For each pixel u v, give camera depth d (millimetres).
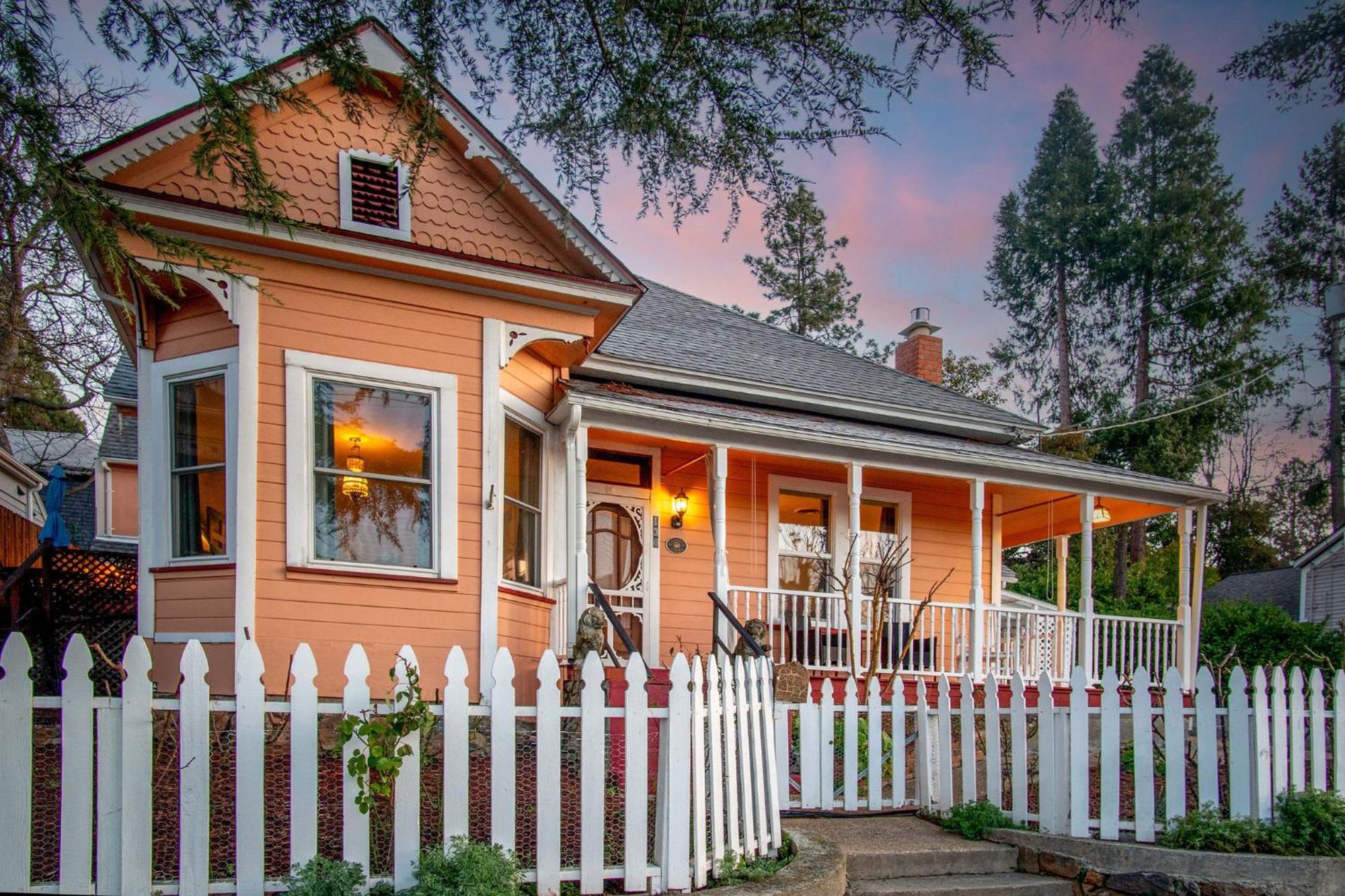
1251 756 7637
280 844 5500
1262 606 21875
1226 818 7613
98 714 4766
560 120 6559
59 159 5535
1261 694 7676
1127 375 38688
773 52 6379
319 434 9008
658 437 11469
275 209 6719
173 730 5777
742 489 13844
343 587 8844
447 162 10039
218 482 8945
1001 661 14453
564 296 10078
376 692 8812
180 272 8562
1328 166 33781
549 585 10898
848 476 14258
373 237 9070
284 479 8758
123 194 8188
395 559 9156
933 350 20438
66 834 4621
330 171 9453
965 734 8000
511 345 9922
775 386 14289
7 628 9906
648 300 16844
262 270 8859
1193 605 14688
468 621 9336
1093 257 39250
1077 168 39500
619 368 13094
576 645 9508
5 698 4645
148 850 4734
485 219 10148
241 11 5895
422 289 9547
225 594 8578
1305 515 39719
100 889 4652
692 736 5875
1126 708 7531
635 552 13008
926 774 8398
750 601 13500
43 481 20266
